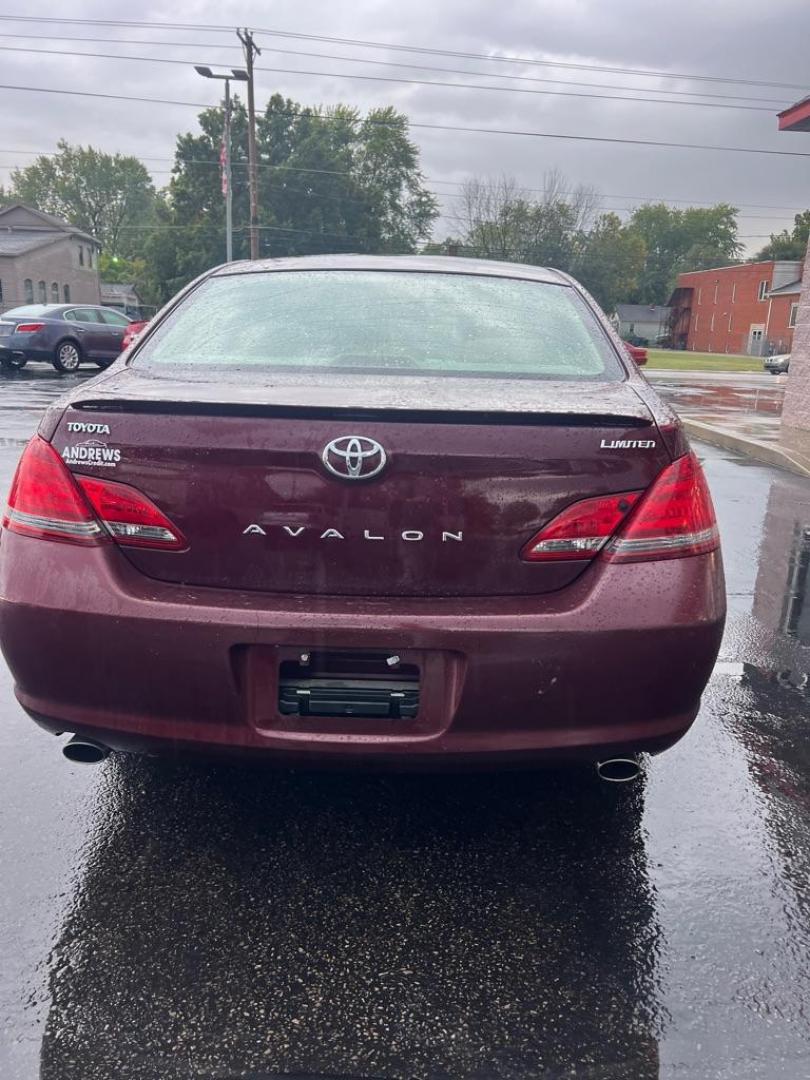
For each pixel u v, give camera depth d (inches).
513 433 81.7
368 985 79.2
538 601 82.6
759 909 90.9
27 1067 69.7
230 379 95.0
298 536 81.7
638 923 88.2
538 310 113.9
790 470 363.9
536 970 81.5
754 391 884.6
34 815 104.1
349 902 90.0
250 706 83.3
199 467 82.0
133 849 98.0
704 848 101.2
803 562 222.5
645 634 81.9
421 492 81.2
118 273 3934.5
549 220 2770.7
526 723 82.9
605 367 104.1
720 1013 77.1
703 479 89.4
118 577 83.4
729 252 4626.0
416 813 106.6
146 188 4266.7
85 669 83.8
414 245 3006.9
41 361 774.5
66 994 77.2
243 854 97.6
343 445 80.3
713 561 86.9
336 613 80.7
